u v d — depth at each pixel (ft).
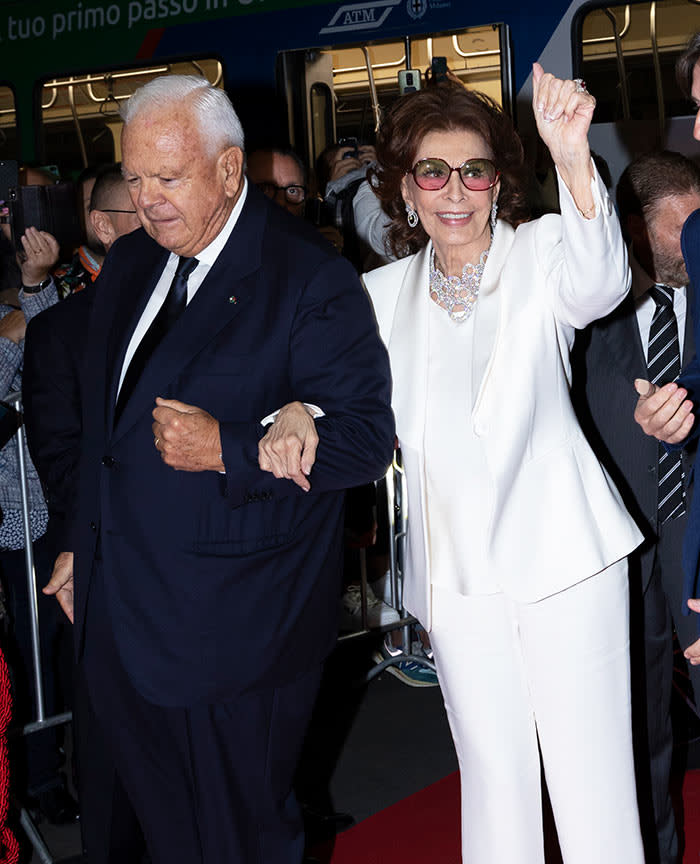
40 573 10.84
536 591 6.75
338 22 19.06
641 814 8.78
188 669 6.55
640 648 8.64
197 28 20.01
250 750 6.84
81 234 11.62
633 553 8.52
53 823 10.80
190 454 6.11
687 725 11.80
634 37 18.08
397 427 7.14
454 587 7.09
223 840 6.84
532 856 7.20
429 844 9.93
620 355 8.37
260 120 19.66
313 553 6.91
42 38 21.16
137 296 7.13
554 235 6.79
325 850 9.92
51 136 21.35
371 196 13.70
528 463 6.80
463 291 7.03
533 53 18.29
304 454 5.96
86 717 7.43
